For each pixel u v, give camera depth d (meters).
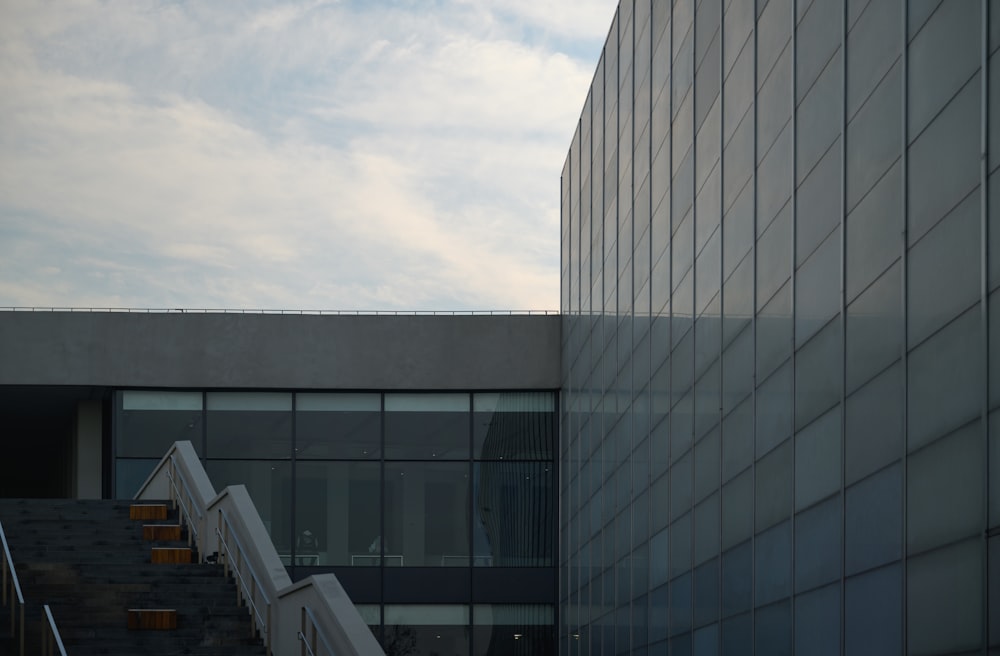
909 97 12.96
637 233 26.78
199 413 35.81
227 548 21.05
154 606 19.69
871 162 13.97
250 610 19.52
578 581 32.97
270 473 35.81
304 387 35.81
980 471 11.31
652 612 24.69
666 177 24.28
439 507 36.16
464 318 36.53
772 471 17.48
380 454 36.25
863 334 14.15
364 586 35.50
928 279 12.45
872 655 13.80
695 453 21.75
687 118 22.72
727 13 20.12
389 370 36.09
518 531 36.06
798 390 16.39
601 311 30.64
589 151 33.06
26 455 46.88
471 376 36.25
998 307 11.03
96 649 17.89
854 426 14.39
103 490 36.28
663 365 24.23
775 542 17.31
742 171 19.17
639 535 25.97
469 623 35.53
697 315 21.78
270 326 35.97
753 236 18.55
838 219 15.01
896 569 13.15
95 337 35.19
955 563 11.79
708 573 20.80
